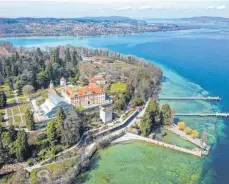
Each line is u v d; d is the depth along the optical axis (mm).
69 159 143125
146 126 171875
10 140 144375
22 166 136375
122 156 154625
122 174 138875
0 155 135375
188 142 167750
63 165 137625
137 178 135375
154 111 184500
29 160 139625
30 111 175125
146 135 172875
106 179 134875
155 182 132250
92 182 132625
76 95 195625
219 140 169250
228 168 141875
